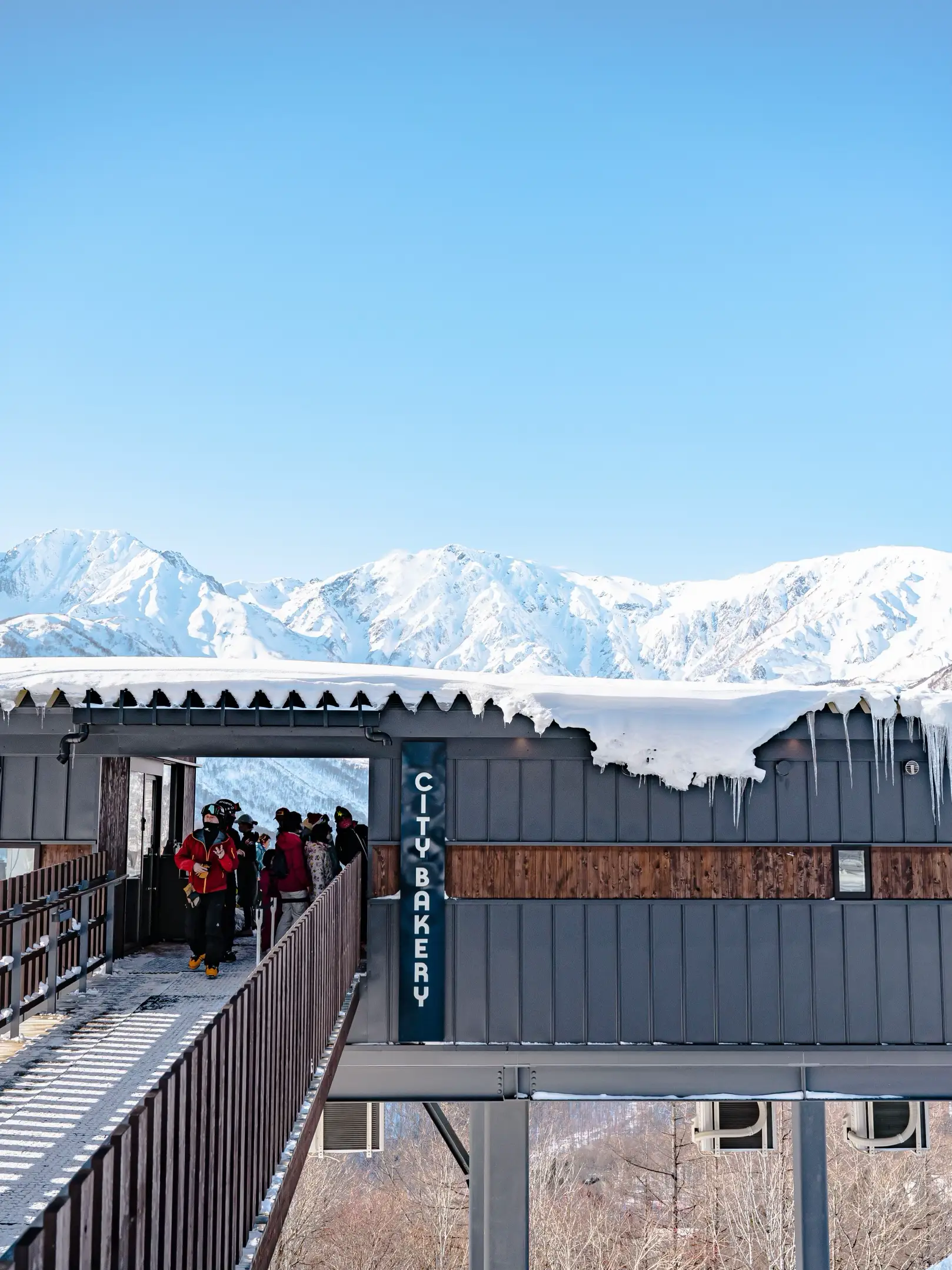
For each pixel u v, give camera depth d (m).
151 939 14.65
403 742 12.60
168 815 16.17
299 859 11.88
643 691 13.12
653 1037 12.43
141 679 12.18
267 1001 6.60
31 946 10.07
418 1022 12.37
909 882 12.71
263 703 12.36
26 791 12.62
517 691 12.42
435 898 12.47
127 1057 8.64
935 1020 12.57
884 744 12.77
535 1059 12.36
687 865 12.63
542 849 12.59
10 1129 6.99
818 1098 12.50
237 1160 5.73
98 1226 3.61
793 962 12.56
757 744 12.49
